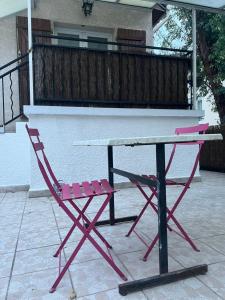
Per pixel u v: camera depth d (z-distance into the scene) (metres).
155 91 5.08
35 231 2.75
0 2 5.09
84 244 2.40
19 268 2.00
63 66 4.55
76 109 4.44
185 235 2.25
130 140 1.60
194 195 4.21
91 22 6.24
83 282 1.79
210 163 7.50
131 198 4.07
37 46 4.41
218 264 1.97
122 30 6.34
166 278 1.74
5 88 5.66
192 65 5.30
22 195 4.44
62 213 3.37
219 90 6.93
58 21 6.03
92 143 1.91
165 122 5.04
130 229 2.61
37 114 4.31
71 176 4.51
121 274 1.82
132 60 4.93
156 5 6.41
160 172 1.77
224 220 2.95
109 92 4.80
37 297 1.65
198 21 6.94
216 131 7.06
